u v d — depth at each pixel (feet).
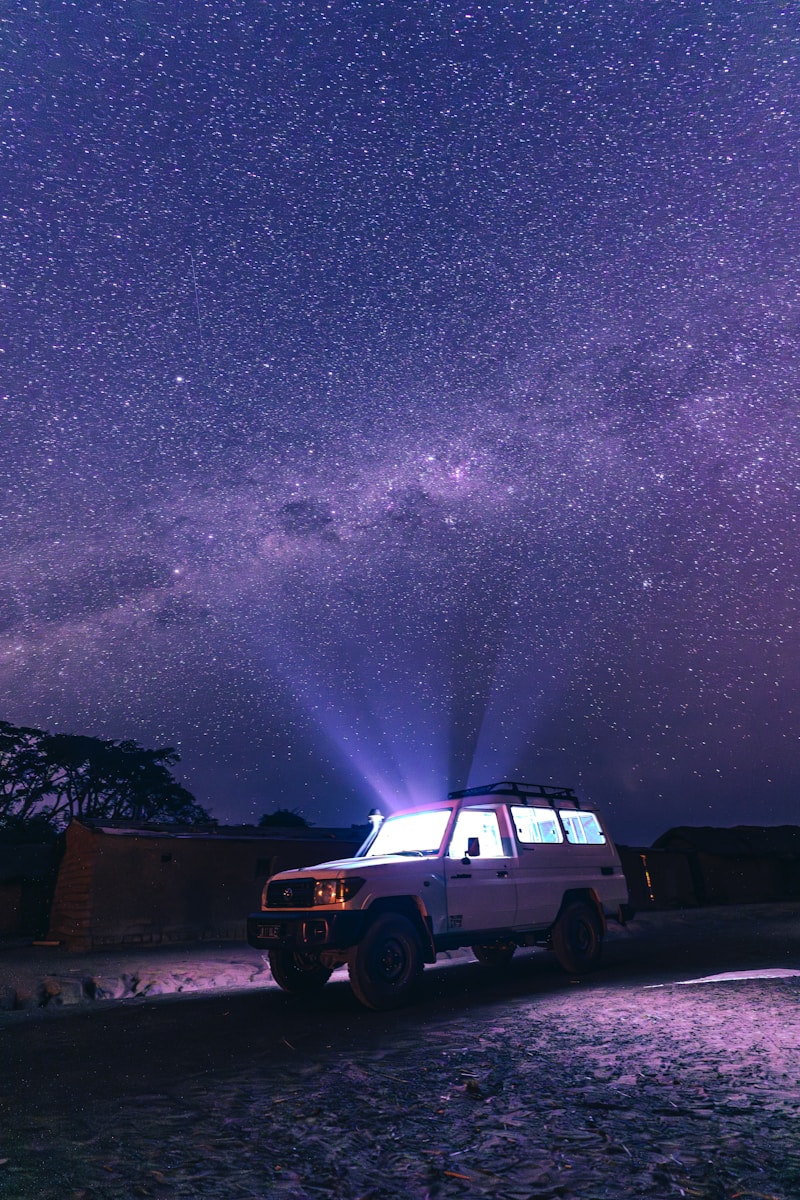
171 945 57.98
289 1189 11.65
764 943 45.83
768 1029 20.76
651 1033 20.93
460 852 32.12
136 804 132.46
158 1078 18.90
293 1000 30.89
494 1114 14.67
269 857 66.33
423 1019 25.27
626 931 63.10
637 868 96.78
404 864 29.76
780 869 107.45
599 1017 23.58
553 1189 11.14
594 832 38.09
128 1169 12.73
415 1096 16.15
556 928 34.22
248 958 48.21
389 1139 13.64
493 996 29.37
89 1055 22.11
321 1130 14.25
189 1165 12.80
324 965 30.45
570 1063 18.19
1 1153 13.78
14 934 66.74
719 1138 12.76
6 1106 16.87
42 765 124.06
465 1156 12.62
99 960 47.39
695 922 69.21
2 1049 23.61
